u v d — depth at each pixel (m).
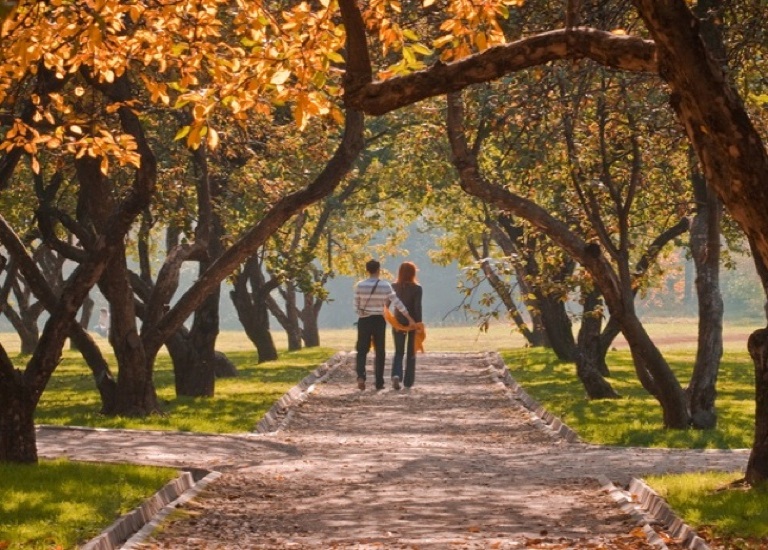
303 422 29.05
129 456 19.53
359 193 59.31
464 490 16.67
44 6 15.58
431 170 43.06
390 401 34.34
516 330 31.20
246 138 33.56
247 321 54.91
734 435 24.56
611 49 12.07
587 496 16.00
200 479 17.77
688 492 14.72
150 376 29.00
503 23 23.20
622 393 36.09
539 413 30.75
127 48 16.83
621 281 25.91
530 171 29.09
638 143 27.23
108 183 27.59
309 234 65.25
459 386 39.78
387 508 15.07
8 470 16.33
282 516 14.48
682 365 50.00
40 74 23.00
